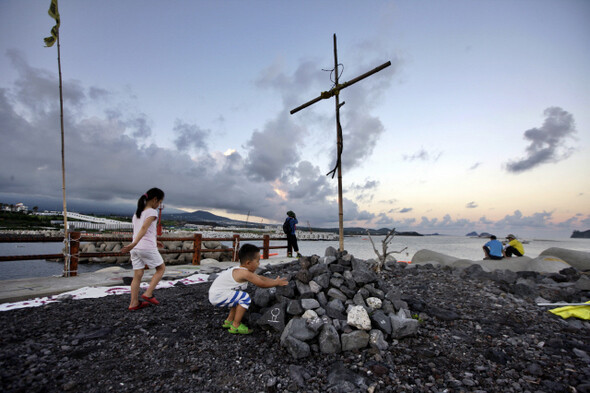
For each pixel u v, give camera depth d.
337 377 2.47
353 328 3.11
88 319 3.55
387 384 2.41
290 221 10.88
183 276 6.79
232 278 3.35
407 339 3.19
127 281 5.73
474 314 3.85
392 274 5.70
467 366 2.71
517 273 5.93
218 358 2.80
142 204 4.10
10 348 2.72
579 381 2.42
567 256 7.37
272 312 3.37
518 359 2.81
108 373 2.45
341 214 4.32
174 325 3.50
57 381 2.27
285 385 2.39
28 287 4.90
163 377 2.44
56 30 6.36
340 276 3.82
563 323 3.61
